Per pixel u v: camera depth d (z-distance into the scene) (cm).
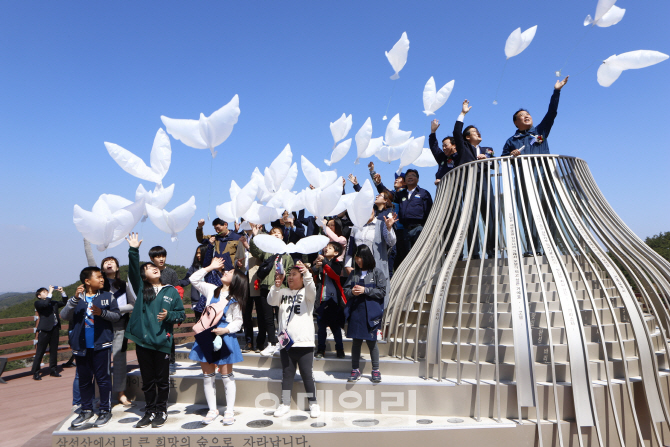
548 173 484
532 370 382
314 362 486
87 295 432
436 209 538
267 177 486
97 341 414
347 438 362
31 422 525
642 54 457
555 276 412
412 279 492
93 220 383
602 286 410
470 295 494
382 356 488
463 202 512
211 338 403
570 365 381
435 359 433
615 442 380
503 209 478
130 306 462
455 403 401
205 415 426
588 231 447
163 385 405
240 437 369
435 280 541
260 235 439
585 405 372
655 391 397
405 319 477
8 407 586
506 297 463
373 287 430
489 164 487
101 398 416
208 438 373
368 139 534
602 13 462
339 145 561
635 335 404
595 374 402
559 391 383
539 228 440
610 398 376
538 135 531
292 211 524
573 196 478
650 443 396
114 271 464
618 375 410
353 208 465
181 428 388
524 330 395
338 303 496
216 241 613
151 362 409
